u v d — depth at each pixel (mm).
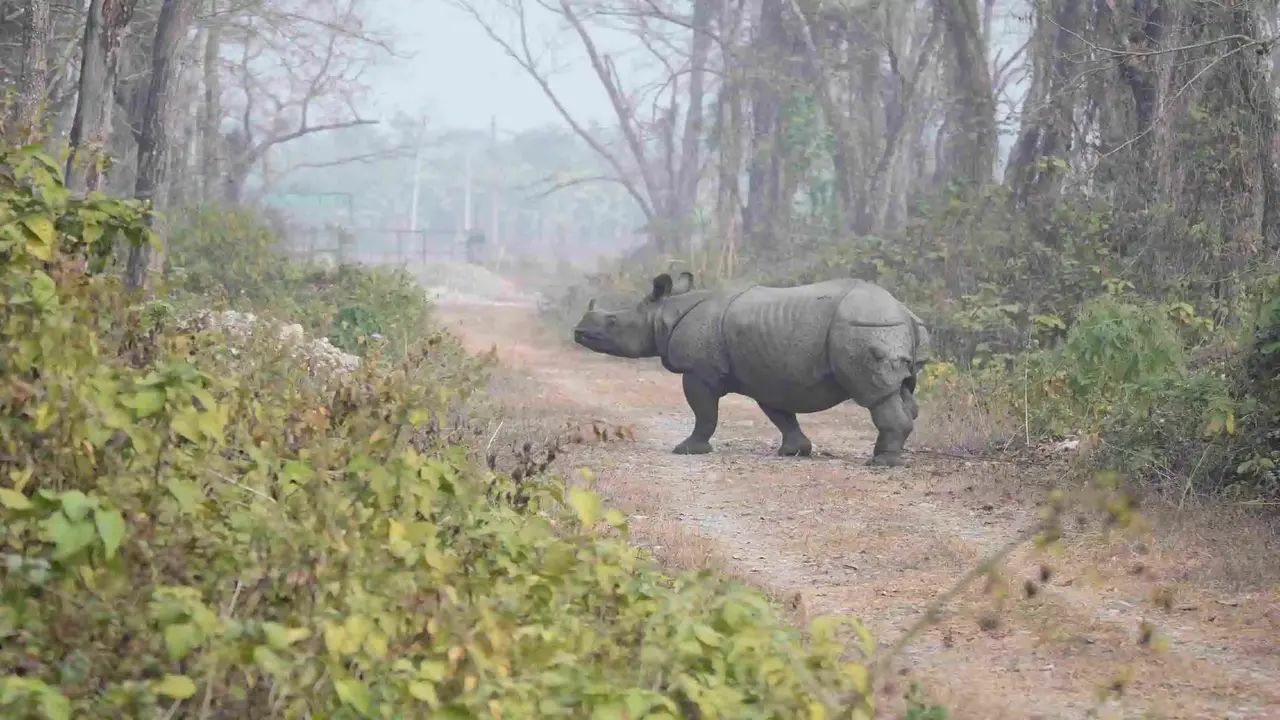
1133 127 61438
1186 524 29203
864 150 106750
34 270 16797
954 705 17891
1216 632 21734
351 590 13766
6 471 14125
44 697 11078
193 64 94000
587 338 41719
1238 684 19031
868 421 52312
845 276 74812
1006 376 48312
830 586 25234
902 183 116812
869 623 22469
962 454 40844
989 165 81312
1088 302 49844
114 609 12633
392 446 18422
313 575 13742
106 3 43219
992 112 81938
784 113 109938
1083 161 67812
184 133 95312
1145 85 60688
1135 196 59656
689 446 41500
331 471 16641
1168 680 19219
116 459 14336
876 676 18125
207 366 21031
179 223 64375
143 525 13492
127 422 14016
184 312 35500
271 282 62469
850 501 33500
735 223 116625
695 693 13125
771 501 33625
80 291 17312
